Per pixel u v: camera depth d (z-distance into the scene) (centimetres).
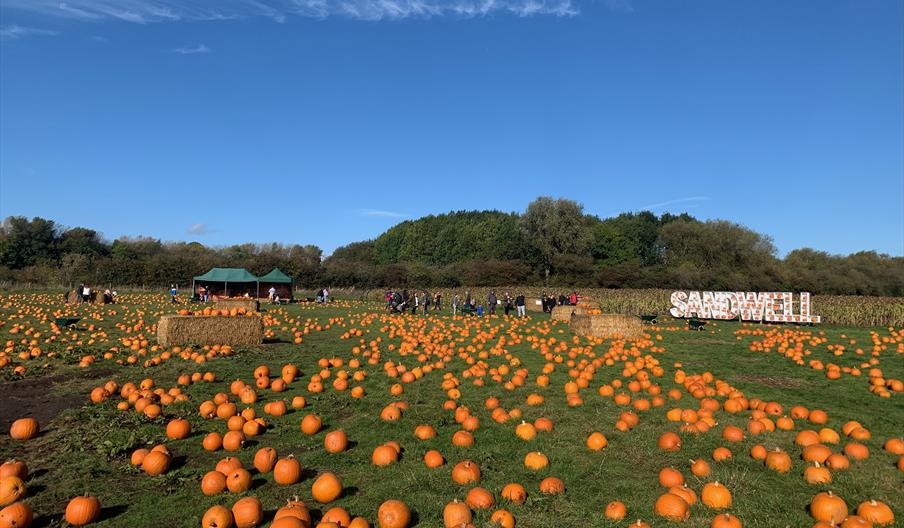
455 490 564
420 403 969
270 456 637
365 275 6594
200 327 1677
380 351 1656
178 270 6053
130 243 8006
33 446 723
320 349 1722
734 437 739
